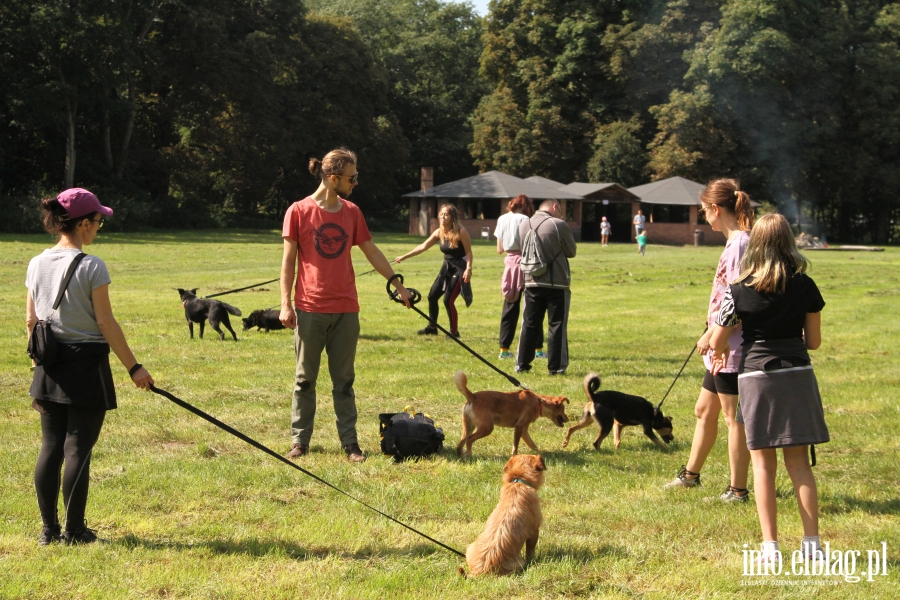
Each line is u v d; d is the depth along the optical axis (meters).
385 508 4.88
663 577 3.94
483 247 37.88
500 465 5.80
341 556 4.16
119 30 38.72
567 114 55.66
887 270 26.81
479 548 3.96
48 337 3.98
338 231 6.02
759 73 49.16
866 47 51.97
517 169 55.22
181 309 14.06
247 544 4.28
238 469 5.51
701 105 50.16
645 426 6.44
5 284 17.47
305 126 52.41
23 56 38.47
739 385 4.24
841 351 11.34
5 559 3.98
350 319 6.02
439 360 9.95
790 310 4.12
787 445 4.06
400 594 3.67
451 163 64.06
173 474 5.39
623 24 54.25
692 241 50.38
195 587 3.71
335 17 54.88
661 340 11.90
